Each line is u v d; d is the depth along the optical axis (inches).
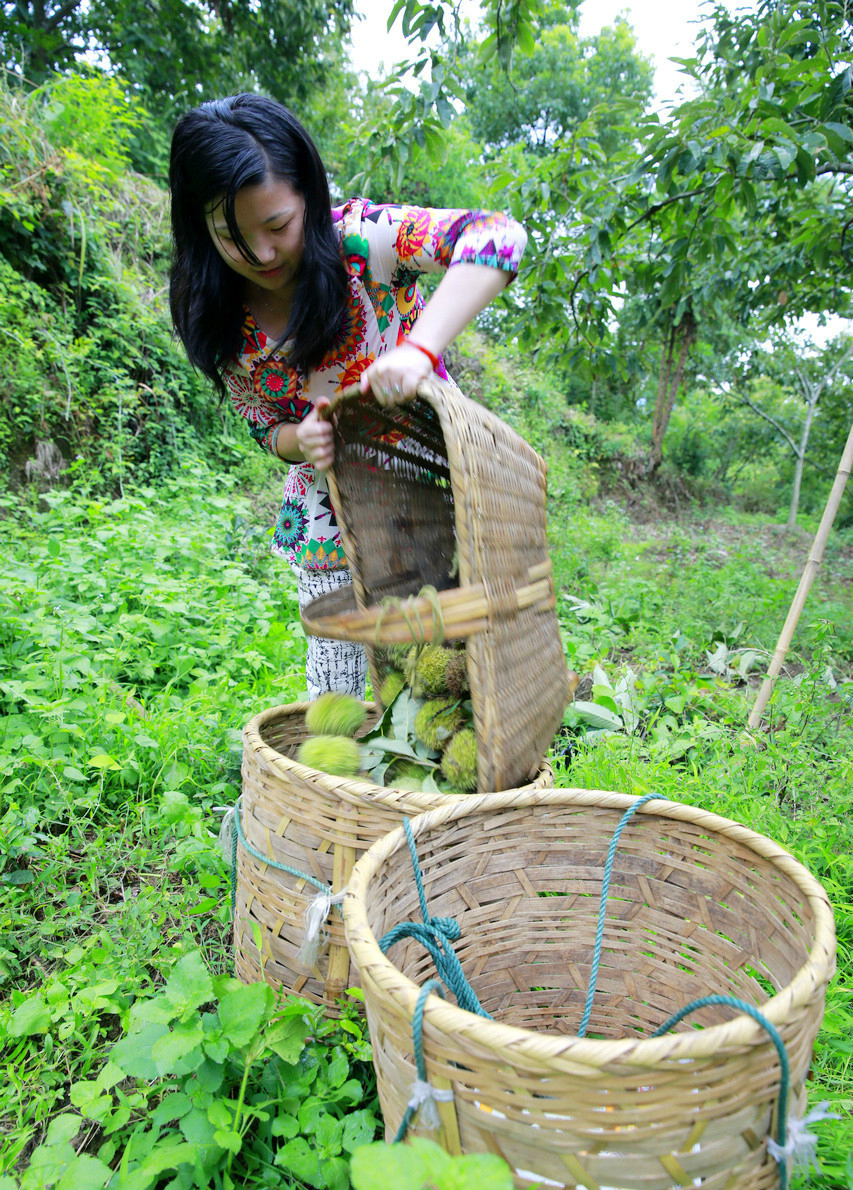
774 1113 35.0
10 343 219.9
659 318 170.4
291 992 58.6
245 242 57.4
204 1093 46.8
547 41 823.1
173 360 266.4
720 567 304.2
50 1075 55.1
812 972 35.7
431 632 51.6
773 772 97.4
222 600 147.0
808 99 108.9
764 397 799.7
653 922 58.6
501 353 517.7
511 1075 32.4
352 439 63.3
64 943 68.9
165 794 76.7
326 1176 43.9
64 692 101.1
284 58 473.7
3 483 209.2
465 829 55.5
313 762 62.1
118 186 273.6
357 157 122.0
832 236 142.1
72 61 373.7
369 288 67.1
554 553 257.4
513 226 57.4
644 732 127.5
